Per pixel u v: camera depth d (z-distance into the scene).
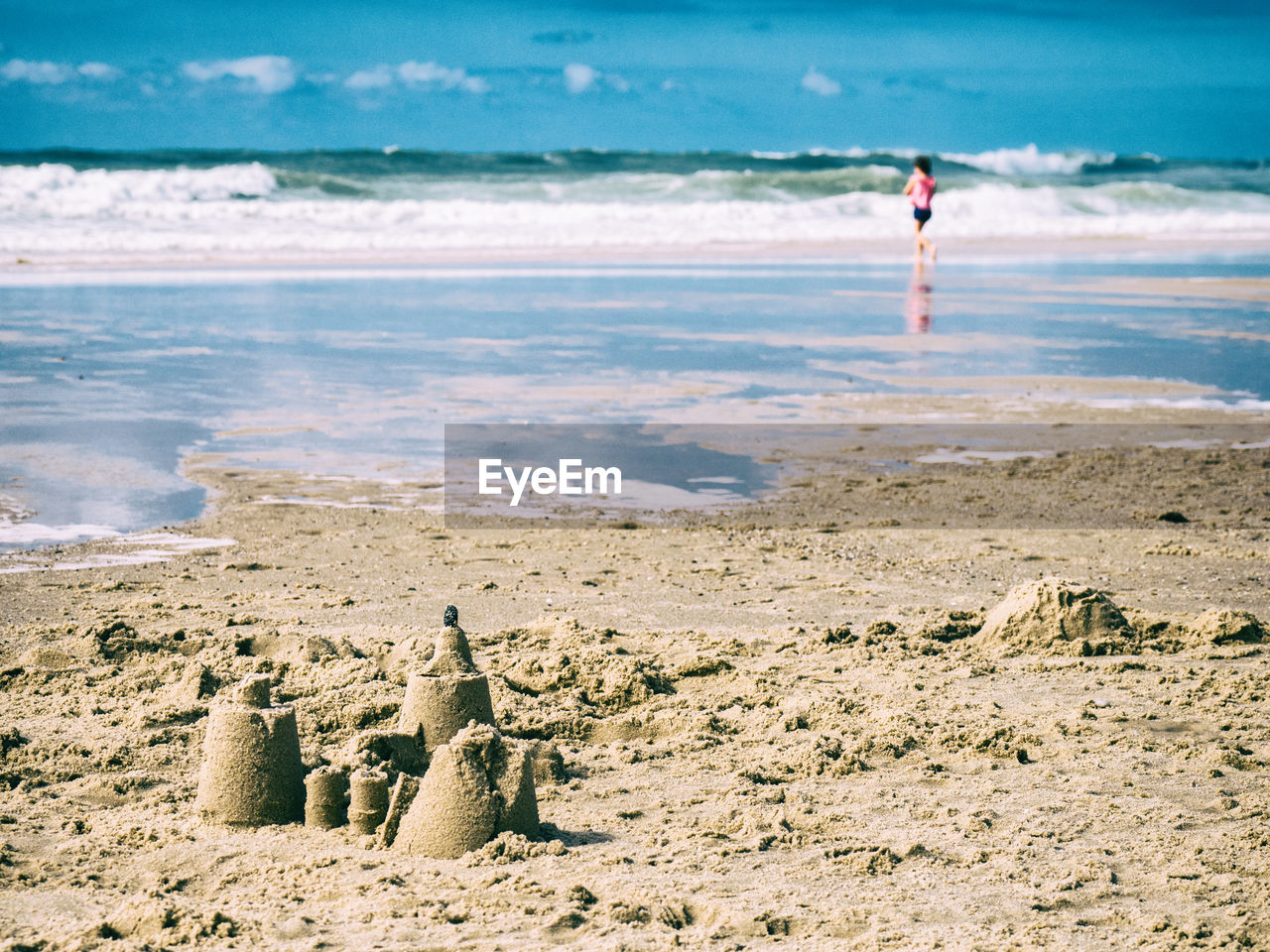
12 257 21.36
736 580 6.44
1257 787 4.72
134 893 4.23
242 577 6.37
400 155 40.50
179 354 12.56
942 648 5.73
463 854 4.38
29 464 8.33
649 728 5.12
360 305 16.45
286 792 4.55
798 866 4.34
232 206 27.59
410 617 5.93
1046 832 4.49
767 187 35.91
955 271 21.92
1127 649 5.71
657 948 4.02
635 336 14.06
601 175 39.91
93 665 5.48
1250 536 7.09
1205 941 4.05
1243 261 23.78
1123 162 49.44
